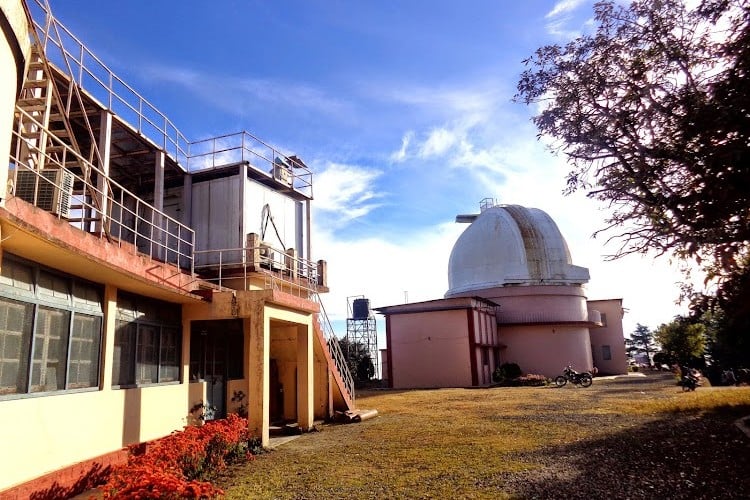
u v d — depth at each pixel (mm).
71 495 7070
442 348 32906
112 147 13180
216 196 14430
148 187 15133
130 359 9273
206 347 12305
